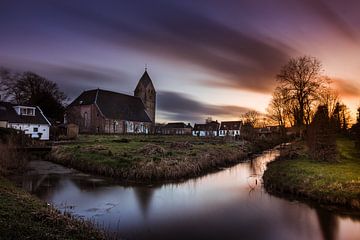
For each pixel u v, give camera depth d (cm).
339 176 1861
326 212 1494
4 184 1684
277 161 3058
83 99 8312
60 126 6222
